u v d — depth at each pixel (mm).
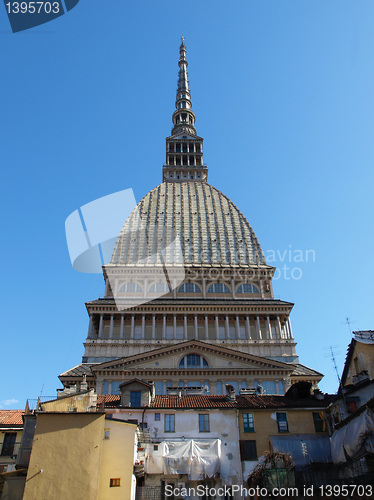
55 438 38156
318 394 51250
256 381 77875
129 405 47281
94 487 36250
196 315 96625
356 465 39062
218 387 77000
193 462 42188
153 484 41500
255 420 46500
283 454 42156
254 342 93312
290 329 97125
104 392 75812
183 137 153750
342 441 39625
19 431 46781
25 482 36438
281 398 51344
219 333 96000
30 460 37188
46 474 36625
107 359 89250
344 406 43875
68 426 38688
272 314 97812
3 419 48281
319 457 43531
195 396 53000
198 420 46125
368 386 43562
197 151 151250
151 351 79000
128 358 78062
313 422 46594
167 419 46062
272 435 45656
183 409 46500
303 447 44188
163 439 44656
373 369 48062
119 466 37938
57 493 35906
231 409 46781
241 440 45250
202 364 79375
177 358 79375
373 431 35812
